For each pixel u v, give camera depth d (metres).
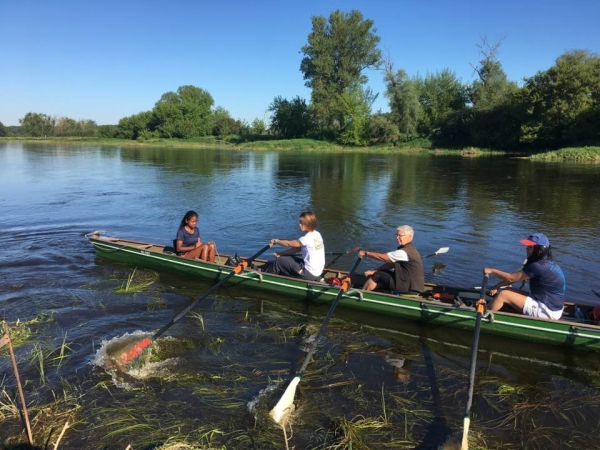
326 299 6.76
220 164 32.72
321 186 20.61
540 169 28.34
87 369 5.03
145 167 29.75
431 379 5.00
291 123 66.12
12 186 19.62
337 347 5.68
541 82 42.12
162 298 7.11
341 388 4.78
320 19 60.34
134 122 78.25
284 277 6.98
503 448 3.93
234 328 6.14
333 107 58.94
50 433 4.02
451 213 14.38
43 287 7.47
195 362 5.23
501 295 5.84
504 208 15.17
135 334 5.83
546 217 13.68
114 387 4.71
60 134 95.50
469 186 20.55
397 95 54.12
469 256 9.75
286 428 4.13
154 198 16.86
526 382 4.96
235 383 4.82
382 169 29.09
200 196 17.47
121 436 3.99
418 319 6.25
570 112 39.59
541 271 5.51
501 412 4.43
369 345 5.74
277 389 4.73
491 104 49.38
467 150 45.81
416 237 11.38
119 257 8.77
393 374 5.09
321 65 59.81
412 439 4.02
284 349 5.60
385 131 54.88
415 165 32.19
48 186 19.80
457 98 57.31
